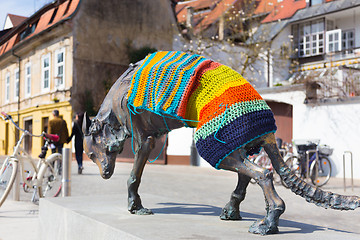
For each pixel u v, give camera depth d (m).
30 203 6.69
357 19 23.78
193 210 3.77
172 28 25.80
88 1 22.28
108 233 2.99
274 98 14.10
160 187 9.15
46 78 23.41
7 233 4.64
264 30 25.78
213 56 24.31
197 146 2.90
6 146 24.48
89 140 3.79
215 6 31.17
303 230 2.80
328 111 12.62
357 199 2.43
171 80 3.06
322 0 24.94
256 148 2.86
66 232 3.74
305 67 24.88
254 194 8.11
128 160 18.33
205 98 2.88
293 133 13.53
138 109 3.33
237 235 2.66
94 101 21.77
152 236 2.65
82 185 9.38
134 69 3.56
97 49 22.45
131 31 23.94
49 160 6.61
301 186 2.61
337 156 12.35
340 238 2.55
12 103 27.05
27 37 25.25
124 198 4.50
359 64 22.03
